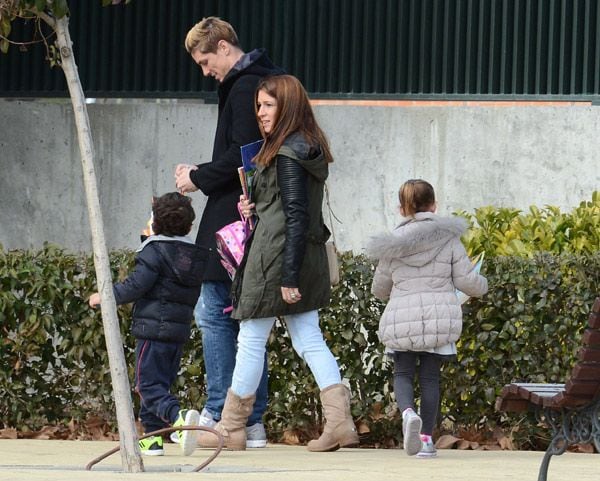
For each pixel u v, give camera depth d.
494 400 23.72
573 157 34.69
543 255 23.67
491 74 35.44
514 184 34.94
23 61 37.50
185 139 36.28
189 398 24.77
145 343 21.33
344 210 35.56
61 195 36.72
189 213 21.48
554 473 18.55
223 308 22.16
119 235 36.47
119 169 36.50
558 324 23.47
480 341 23.62
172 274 21.23
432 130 35.22
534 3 35.22
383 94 36.00
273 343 24.41
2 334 25.45
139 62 37.22
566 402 15.70
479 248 26.19
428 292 21.45
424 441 21.22
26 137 36.94
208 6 36.91
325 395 21.28
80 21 37.44
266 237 20.53
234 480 16.50
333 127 35.62
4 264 25.41
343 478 17.00
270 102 20.61
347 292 24.27
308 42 36.41
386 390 24.53
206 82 36.91
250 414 21.75
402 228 21.55
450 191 35.19
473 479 17.39
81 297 25.23
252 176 20.95
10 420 25.70
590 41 34.94
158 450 21.11
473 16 35.53
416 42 35.91
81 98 17.59
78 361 25.30
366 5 36.09
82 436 25.23
